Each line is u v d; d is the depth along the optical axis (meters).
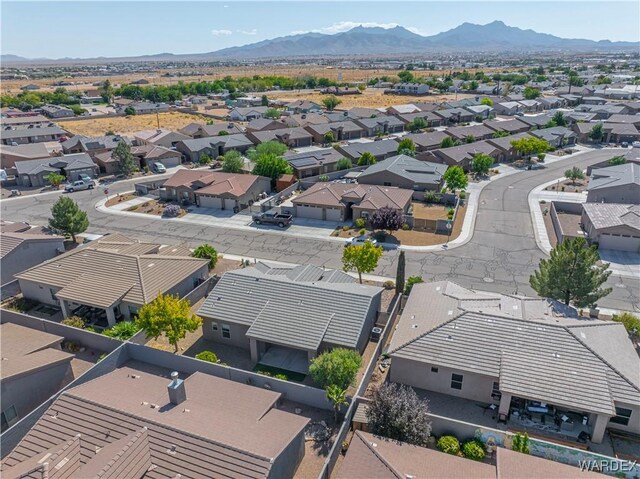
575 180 71.56
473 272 42.25
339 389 23.72
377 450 20.11
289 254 46.91
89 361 30.28
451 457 20.05
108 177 77.75
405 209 56.00
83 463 19.23
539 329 25.70
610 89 157.38
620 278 40.22
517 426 24.00
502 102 139.38
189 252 43.53
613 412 21.47
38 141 102.00
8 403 25.00
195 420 21.14
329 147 95.38
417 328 27.91
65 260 39.00
